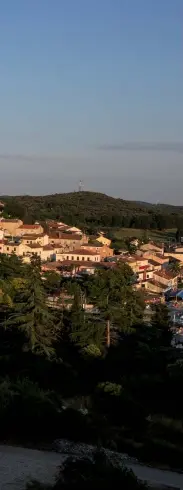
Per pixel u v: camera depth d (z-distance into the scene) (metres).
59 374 46.88
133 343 59.56
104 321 60.81
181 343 73.94
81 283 108.44
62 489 20.80
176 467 26.98
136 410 36.31
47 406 31.59
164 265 168.62
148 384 45.28
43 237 172.12
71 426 30.47
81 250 157.38
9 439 29.27
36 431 29.86
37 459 26.22
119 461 24.88
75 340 56.56
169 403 40.88
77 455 26.67
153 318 76.00
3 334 55.00
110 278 71.94
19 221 195.00
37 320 51.38
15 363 47.19
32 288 52.66
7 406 30.75
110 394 39.12
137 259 153.00
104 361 52.78
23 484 22.66
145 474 25.36
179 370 47.75
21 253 151.00
